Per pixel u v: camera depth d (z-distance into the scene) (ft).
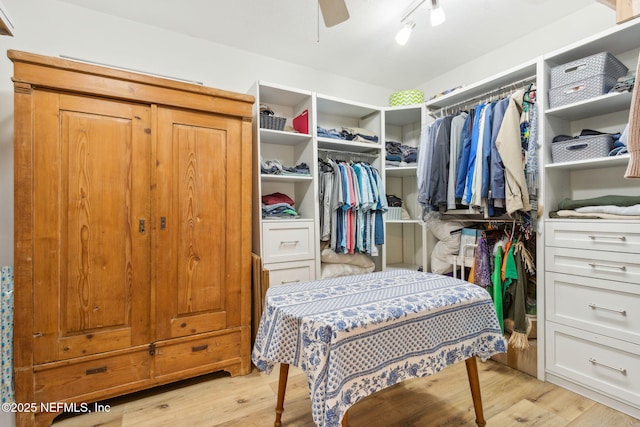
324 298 4.47
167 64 7.69
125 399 5.95
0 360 4.90
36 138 5.09
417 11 6.97
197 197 6.41
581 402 5.69
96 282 5.54
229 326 6.74
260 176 7.66
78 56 6.75
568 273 6.06
